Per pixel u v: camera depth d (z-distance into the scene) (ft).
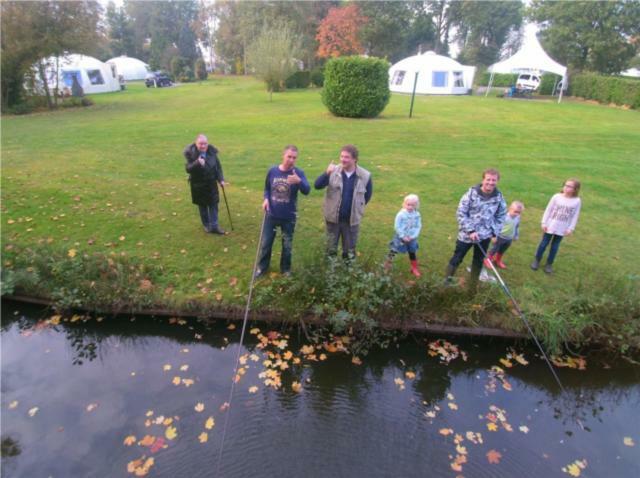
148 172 29.48
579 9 92.79
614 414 12.45
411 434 11.51
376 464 10.57
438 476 10.30
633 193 27.07
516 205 16.65
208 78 159.43
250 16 142.10
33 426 11.35
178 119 52.75
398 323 15.17
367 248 19.25
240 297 15.75
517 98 85.76
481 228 14.61
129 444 10.87
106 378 13.20
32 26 62.54
